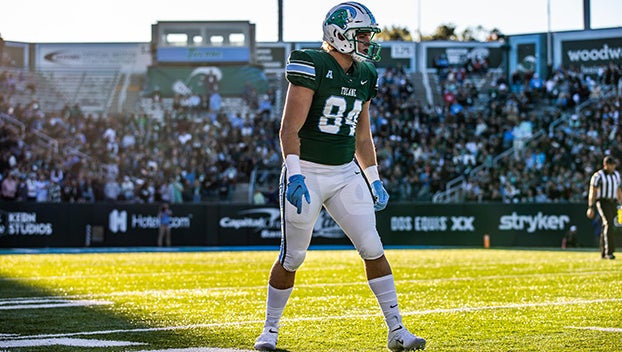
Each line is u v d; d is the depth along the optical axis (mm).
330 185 5484
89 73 36594
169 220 27156
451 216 26984
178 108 33219
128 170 29234
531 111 33000
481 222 26734
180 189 28359
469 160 29328
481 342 5680
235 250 24344
